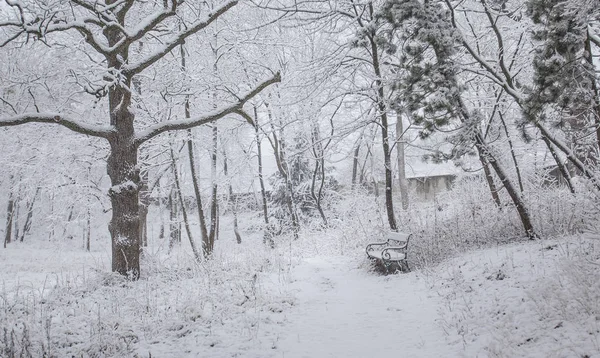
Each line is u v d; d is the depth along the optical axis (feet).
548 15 22.95
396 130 77.82
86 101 48.47
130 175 33.78
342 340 19.63
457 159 30.66
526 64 34.14
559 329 16.12
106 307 23.90
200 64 52.47
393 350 17.92
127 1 32.81
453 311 21.54
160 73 46.75
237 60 54.54
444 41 28.37
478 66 37.60
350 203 66.74
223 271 33.55
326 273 36.45
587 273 18.52
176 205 91.76
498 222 36.40
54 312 23.79
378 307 24.93
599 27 27.66
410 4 29.73
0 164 51.60
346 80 49.75
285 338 20.06
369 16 45.14
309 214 84.12
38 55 42.11
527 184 46.32
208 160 79.56
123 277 31.09
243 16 57.06
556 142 28.58
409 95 30.55
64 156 47.80
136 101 46.93
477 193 49.83
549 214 32.30
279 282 31.60
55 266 56.90
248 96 36.01
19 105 45.34
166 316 22.86
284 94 63.10
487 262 27.17
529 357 14.84
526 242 29.94
